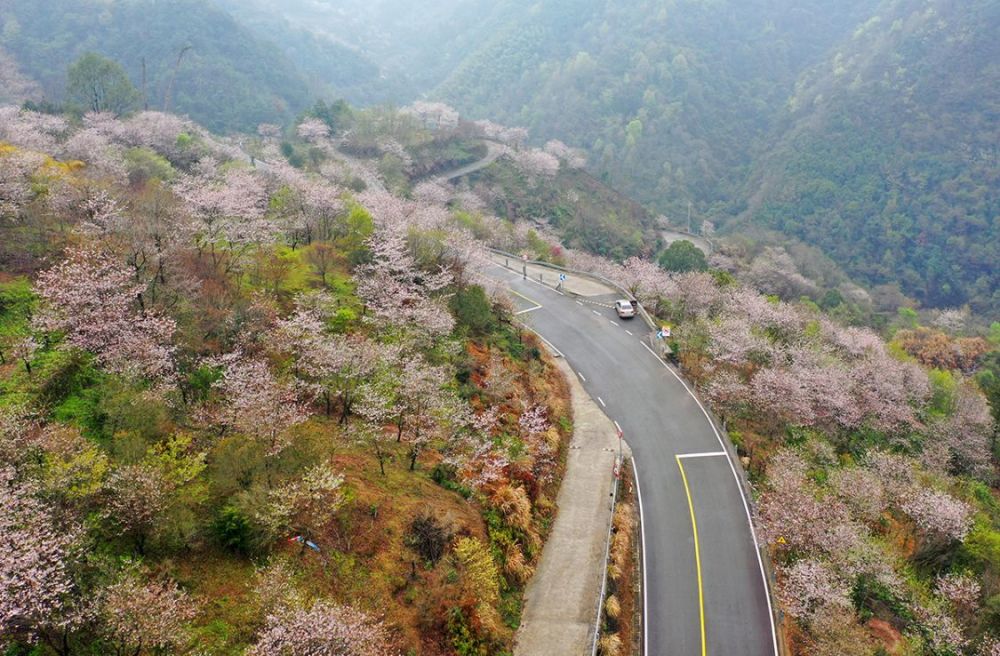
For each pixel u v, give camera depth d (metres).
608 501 28.95
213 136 94.19
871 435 38.44
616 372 40.34
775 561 26.56
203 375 24.36
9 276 26.83
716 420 35.66
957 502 28.77
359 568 19.53
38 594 13.80
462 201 89.62
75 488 16.67
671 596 25.08
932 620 23.12
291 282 33.53
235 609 16.89
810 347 44.62
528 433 30.44
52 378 21.86
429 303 33.66
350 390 25.44
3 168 31.59
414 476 24.36
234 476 19.20
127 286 26.05
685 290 49.25
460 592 20.23
